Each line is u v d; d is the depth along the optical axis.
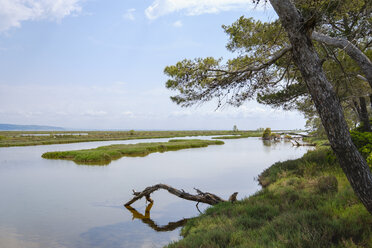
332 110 4.55
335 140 4.59
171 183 15.68
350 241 4.51
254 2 4.90
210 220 7.69
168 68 6.94
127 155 31.98
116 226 8.93
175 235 8.00
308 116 17.48
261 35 7.87
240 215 7.47
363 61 6.99
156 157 29.62
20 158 29.52
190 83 6.79
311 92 4.77
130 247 7.18
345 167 4.62
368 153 9.82
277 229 5.67
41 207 11.27
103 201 12.21
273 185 11.77
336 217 5.86
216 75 6.61
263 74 7.09
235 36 8.80
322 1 5.67
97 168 22.06
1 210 10.85
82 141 63.16
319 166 12.69
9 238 7.91
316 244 4.59
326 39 6.74
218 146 45.59
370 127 14.75
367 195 4.44
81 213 10.41
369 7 7.02
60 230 8.59
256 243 4.96
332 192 8.10
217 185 14.86
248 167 21.70
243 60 7.04
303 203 7.40
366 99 17.41
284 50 5.34
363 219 5.37
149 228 8.70
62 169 21.62
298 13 4.74
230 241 5.43
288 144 49.19
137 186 15.27
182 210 10.74
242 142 56.72
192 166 22.58
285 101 13.89
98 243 7.52
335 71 10.38
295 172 13.30
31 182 16.56
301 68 4.79
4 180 17.22
